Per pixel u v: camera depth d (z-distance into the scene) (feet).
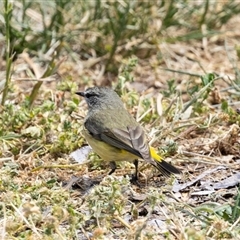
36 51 56.65
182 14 60.29
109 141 37.19
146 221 30.68
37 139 40.88
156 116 44.04
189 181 37.29
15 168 38.22
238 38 61.00
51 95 45.75
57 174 38.45
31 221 31.09
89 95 40.81
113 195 31.14
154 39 57.06
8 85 44.11
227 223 30.68
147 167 38.68
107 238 30.60
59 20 56.90
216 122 43.04
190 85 51.49
